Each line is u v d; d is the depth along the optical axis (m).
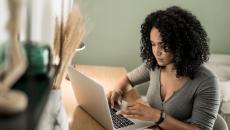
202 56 1.36
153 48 1.40
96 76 2.00
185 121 1.39
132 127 1.26
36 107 0.63
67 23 1.01
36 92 0.70
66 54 1.00
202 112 1.29
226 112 2.37
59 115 0.99
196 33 1.31
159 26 1.31
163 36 1.30
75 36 1.00
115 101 1.51
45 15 1.33
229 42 2.85
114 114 1.36
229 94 2.36
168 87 1.45
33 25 1.11
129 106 1.32
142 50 1.59
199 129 1.26
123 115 1.33
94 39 2.65
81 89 1.30
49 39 1.31
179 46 1.30
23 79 0.76
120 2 2.58
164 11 1.38
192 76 1.35
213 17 2.76
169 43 1.30
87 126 1.26
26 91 0.70
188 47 1.31
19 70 0.63
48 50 0.88
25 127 0.56
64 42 1.00
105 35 2.66
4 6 0.82
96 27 2.62
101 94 1.12
